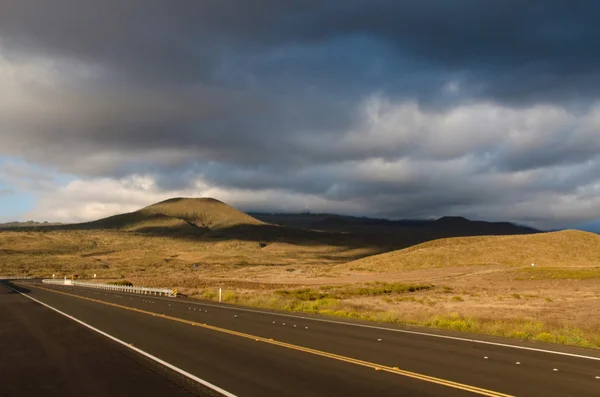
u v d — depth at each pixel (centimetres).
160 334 1930
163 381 1135
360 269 11100
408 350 1533
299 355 1448
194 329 2086
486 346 1614
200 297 4681
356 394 1007
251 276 11056
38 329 2130
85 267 15988
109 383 1123
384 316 2605
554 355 1445
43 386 1105
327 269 11862
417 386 1070
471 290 5966
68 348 1619
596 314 2919
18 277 12444
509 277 7375
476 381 1116
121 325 2248
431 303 3938
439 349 1552
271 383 1103
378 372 1212
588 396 989
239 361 1359
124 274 13112
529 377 1155
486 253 11088
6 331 2067
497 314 2970
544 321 2470
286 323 2317
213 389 1055
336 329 2080
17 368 1304
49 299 4181
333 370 1237
